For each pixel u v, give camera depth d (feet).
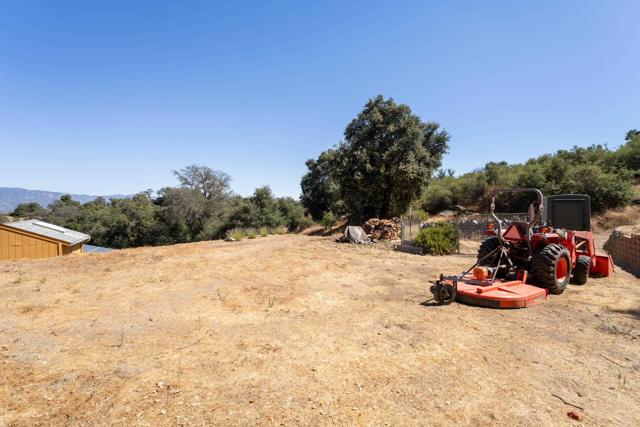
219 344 12.37
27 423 7.73
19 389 9.25
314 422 7.72
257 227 116.98
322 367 10.48
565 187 63.62
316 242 50.83
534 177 70.90
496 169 87.20
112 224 144.15
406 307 16.87
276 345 12.23
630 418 7.94
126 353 11.64
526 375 9.96
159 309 16.94
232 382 9.57
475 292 16.78
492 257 19.67
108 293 20.29
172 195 125.49
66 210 202.59
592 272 23.59
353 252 38.60
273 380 9.68
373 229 51.62
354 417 7.92
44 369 10.45
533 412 8.15
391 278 24.09
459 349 11.77
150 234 132.26
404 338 12.81
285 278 24.49
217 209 131.23
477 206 82.84
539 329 13.60
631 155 68.90
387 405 8.41
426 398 8.75
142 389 9.22
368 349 11.82
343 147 73.00
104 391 9.13
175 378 9.82
